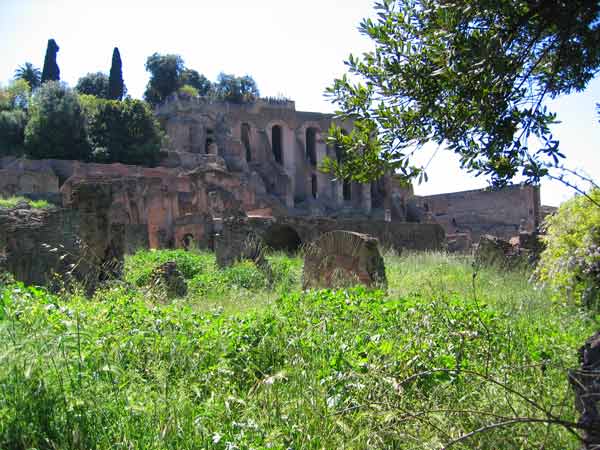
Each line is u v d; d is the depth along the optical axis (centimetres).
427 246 3341
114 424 354
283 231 3039
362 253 1209
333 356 514
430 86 397
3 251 1123
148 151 6150
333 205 7844
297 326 613
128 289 1090
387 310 738
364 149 423
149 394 393
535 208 6388
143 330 589
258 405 408
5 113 6009
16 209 1212
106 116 6131
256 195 6719
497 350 543
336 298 847
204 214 3256
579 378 309
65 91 5975
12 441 332
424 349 521
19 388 354
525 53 368
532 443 368
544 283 955
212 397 410
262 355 528
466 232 6462
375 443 361
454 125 394
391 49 412
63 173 5131
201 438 352
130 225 2933
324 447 356
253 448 346
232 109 8081
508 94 381
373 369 447
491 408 400
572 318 754
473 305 757
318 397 404
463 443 367
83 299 891
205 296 1232
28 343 399
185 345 518
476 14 371
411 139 412
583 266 874
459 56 374
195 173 4300
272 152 8119
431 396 420
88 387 373
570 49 396
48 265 1175
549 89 425
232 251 1858
